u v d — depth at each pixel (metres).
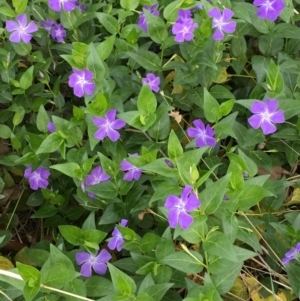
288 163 0.71
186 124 0.75
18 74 0.75
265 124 0.59
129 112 0.58
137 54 0.69
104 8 0.79
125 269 0.57
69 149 0.67
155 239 0.56
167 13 0.68
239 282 0.61
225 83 0.79
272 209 0.65
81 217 0.71
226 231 0.52
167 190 0.53
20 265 0.49
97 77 0.59
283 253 0.60
